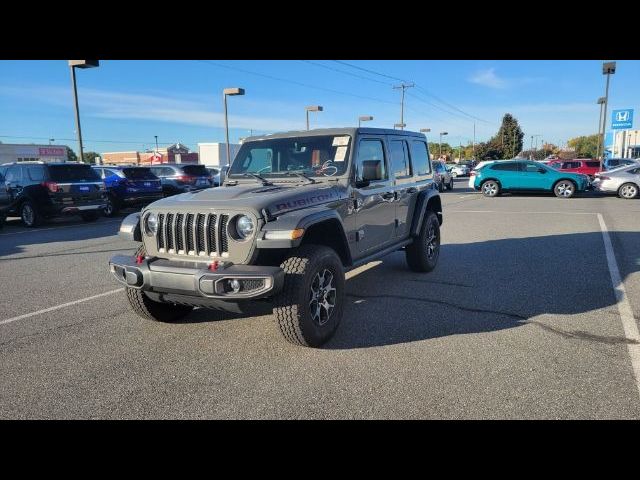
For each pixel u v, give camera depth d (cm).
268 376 376
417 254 681
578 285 625
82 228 1370
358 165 516
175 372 388
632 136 6281
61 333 482
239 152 561
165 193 1958
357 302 564
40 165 1371
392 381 362
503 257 818
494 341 437
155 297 430
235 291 371
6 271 780
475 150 8906
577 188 2102
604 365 383
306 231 431
